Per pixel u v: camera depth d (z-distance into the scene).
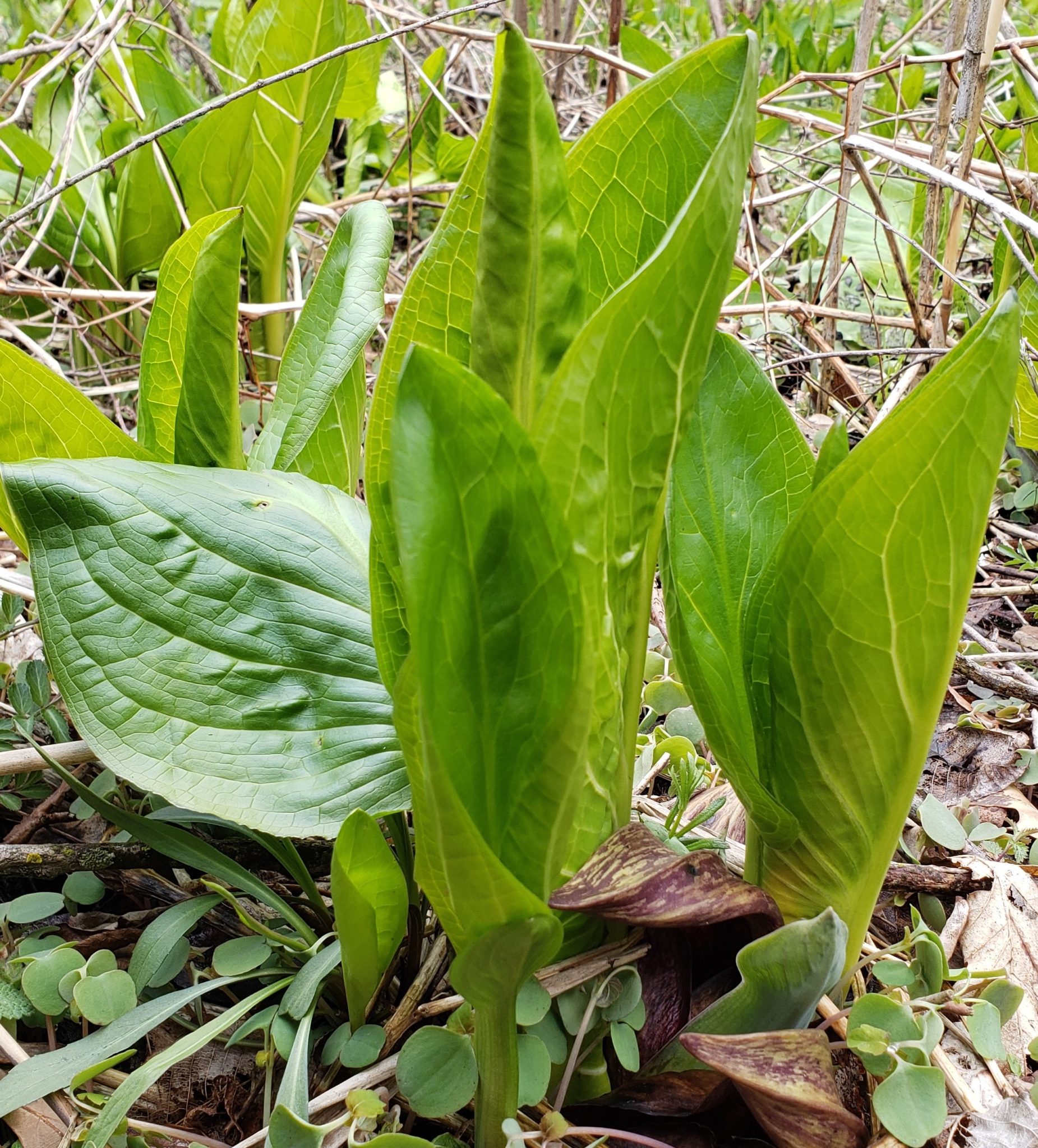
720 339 0.37
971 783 0.52
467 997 0.27
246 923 0.36
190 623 0.38
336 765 0.38
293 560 0.40
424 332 0.32
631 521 0.28
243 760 0.37
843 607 0.29
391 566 0.31
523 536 0.23
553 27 1.19
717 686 0.35
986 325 0.25
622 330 0.24
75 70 0.99
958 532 0.28
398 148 1.35
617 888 0.28
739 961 0.29
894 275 1.00
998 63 0.90
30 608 0.61
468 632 0.23
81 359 0.91
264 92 0.79
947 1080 0.36
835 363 0.78
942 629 0.29
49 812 0.47
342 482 0.50
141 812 0.46
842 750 0.31
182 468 0.42
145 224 0.87
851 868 0.34
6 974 0.37
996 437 0.27
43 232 0.70
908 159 0.59
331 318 0.49
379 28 1.24
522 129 0.26
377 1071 0.33
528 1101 0.30
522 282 0.27
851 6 1.63
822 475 0.34
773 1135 0.29
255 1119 0.36
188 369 0.43
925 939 0.37
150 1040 0.38
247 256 0.92
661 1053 0.32
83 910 0.44
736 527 0.36
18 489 0.37
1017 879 0.44
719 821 0.48
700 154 0.29
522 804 0.26
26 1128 0.34
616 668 0.29
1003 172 0.68
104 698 0.37
